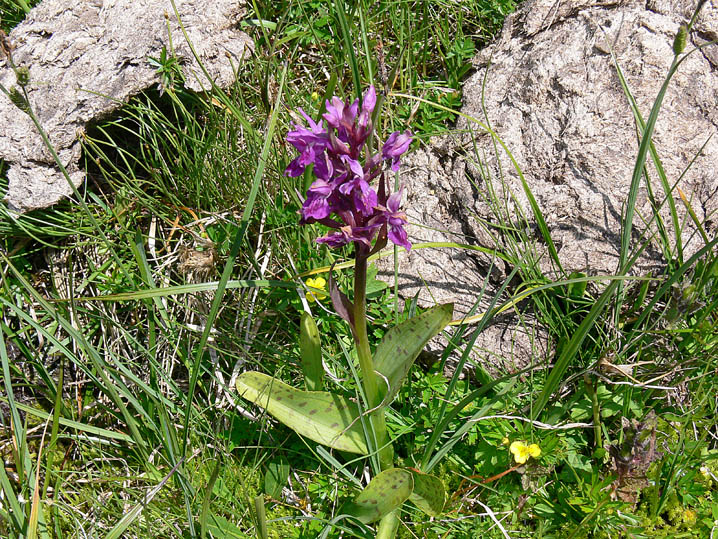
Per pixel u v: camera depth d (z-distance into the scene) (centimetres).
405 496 62
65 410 71
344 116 58
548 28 75
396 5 78
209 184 74
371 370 62
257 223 73
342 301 61
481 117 75
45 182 73
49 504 66
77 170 74
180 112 77
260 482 68
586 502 65
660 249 69
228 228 73
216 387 71
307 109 74
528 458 64
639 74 72
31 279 75
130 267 74
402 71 77
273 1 80
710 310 67
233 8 75
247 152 73
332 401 65
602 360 64
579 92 72
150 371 70
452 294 71
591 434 67
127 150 77
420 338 62
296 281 69
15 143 73
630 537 64
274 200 73
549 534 65
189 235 74
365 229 60
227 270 62
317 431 65
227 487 67
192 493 64
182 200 75
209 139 73
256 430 69
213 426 70
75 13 75
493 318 70
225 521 65
